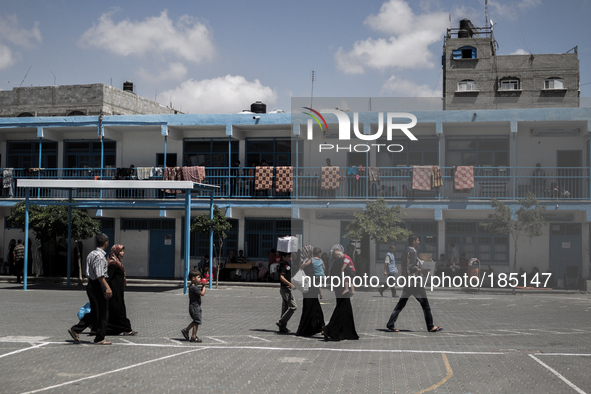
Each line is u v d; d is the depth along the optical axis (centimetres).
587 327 1253
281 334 1178
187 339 1083
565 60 4634
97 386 732
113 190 2884
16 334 1152
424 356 933
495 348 1006
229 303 1812
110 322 1135
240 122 2747
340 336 1096
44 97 3694
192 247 2889
